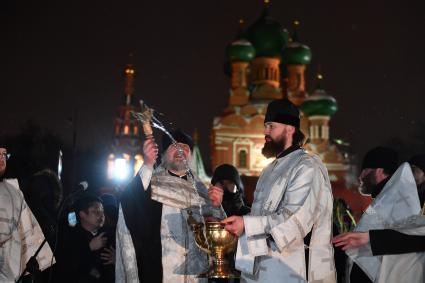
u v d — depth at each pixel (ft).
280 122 17.08
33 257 19.52
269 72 181.68
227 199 25.39
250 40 183.01
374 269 16.15
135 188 19.19
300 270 15.81
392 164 19.98
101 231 24.25
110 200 28.76
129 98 178.81
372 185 20.11
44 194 24.63
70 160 97.81
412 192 16.24
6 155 20.44
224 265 17.04
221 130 170.91
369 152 20.34
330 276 16.12
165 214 19.48
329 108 172.24
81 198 23.98
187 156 20.44
